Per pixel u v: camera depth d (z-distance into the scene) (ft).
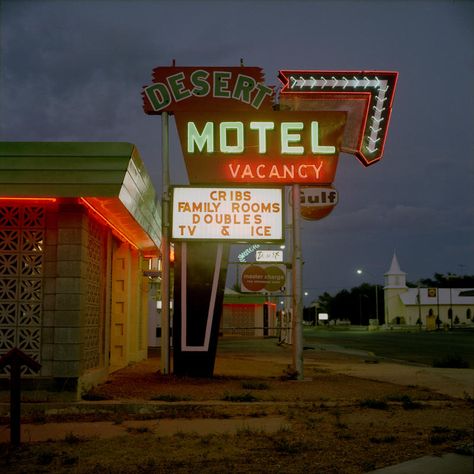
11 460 23.63
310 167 50.39
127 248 58.44
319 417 32.58
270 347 111.14
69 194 34.06
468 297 399.65
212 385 44.68
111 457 24.00
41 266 36.73
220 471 22.00
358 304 499.10
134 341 63.57
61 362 35.83
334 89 59.93
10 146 34.86
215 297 50.19
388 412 34.19
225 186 50.39
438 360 70.85
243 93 51.16
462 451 24.11
